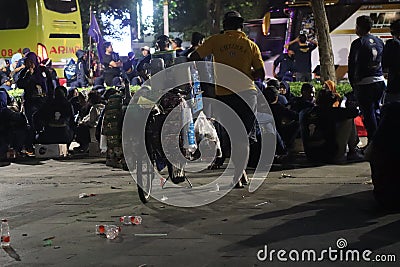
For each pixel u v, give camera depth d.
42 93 14.91
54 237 7.13
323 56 15.75
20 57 19.05
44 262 6.22
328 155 11.61
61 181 10.82
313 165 11.60
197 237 6.95
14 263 6.21
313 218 7.63
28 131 14.39
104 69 19.00
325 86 12.21
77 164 12.84
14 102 14.91
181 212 8.18
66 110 13.99
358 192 9.10
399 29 11.09
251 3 33.12
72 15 22.38
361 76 11.55
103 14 35.19
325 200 8.62
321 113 11.61
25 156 14.23
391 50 10.96
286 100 13.17
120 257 6.30
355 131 11.94
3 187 10.38
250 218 7.72
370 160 7.96
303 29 19.95
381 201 7.89
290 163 11.83
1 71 18.44
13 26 21.39
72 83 20.28
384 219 7.52
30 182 10.78
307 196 8.91
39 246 6.79
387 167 7.76
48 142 13.88
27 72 14.95
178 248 6.55
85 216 8.12
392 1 18.83
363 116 11.83
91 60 20.64
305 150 11.86
